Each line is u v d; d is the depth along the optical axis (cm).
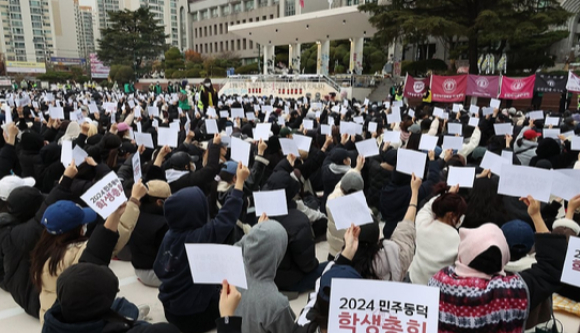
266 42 3891
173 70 5503
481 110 1260
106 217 254
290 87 2931
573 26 2788
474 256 189
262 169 423
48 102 1535
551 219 400
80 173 449
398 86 2392
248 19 7138
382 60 4212
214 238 280
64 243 263
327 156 560
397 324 152
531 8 2141
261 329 214
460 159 501
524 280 202
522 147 700
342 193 386
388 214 454
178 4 8900
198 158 614
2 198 370
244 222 421
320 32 3344
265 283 222
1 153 554
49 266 256
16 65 7512
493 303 182
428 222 284
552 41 2616
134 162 360
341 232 388
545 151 587
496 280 187
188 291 284
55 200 330
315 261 375
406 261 284
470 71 2347
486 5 2170
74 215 262
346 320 154
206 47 8206
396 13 2220
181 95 1588
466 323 183
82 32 14088
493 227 195
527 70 2772
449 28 2069
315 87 2833
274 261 223
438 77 1678
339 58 4488
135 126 986
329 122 930
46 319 171
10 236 308
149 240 363
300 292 379
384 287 152
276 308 211
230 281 190
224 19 7606
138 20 6625
